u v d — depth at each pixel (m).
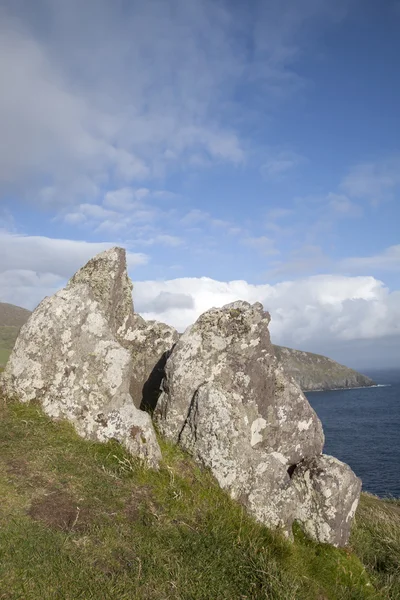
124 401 9.40
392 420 77.62
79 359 9.59
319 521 9.02
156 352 12.28
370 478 38.50
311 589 7.00
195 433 8.95
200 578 5.99
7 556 5.36
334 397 134.88
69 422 9.12
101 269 11.91
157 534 6.63
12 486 6.77
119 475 7.86
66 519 6.41
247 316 10.41
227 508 7.94
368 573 8.70
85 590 5.20
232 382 9.95
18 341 9.97
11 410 9.20
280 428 10.36
